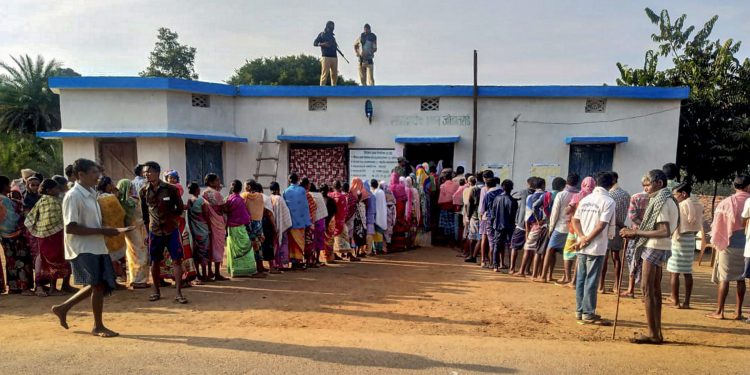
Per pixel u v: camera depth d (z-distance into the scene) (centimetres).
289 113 1311
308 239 891
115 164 1212
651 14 1453
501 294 715
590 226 572
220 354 414
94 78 1162
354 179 1018
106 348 426
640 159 1258
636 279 721
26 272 675
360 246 1035
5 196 660
